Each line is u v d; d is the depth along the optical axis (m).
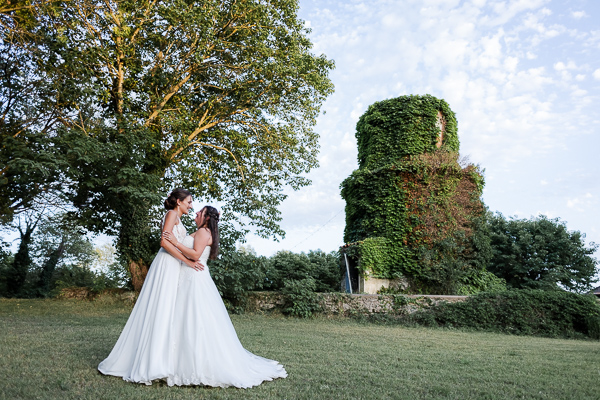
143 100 14.76
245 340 7.02
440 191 17.64
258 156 16.30
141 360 3.61
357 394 3.57
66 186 13.12
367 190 18.64
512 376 4.71
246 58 14.56
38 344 5.52
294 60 14.23
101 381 3.58
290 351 5.96
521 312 12.12
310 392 3.54
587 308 12.09
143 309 3.86
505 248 23.62
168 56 14.23
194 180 15.10
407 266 17.02
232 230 15.65
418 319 12.46
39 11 10.52
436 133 18.88
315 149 16.80
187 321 3.72
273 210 16.12
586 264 22.98
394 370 4.81
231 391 3.48
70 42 12.17
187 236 4.05
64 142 10.84
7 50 11.30
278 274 19.16
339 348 6.57
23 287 21.12
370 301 12.91
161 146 14.70
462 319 12.25
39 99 12.26
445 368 5.13
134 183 12.39
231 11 14.05
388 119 19.16
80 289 14.78
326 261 21.36
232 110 15.40
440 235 16.89
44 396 3.09
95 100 13.17
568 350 7.81
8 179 11.24
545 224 23.77
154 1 13.35
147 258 14.51
